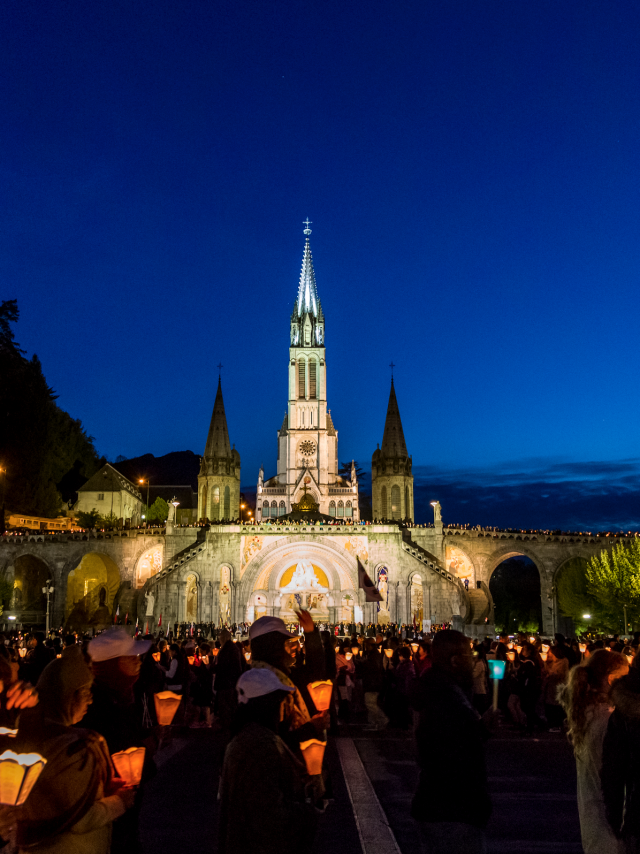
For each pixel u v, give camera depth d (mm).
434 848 6977
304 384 149125
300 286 154500
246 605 81625
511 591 127812
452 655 7539
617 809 6980
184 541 86250
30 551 88125
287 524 83062
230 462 130750
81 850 5723
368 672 25391
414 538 85688
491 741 21906
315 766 6547
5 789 4945
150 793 15164
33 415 106812
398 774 17266
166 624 80438
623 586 69000
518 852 11492
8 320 104500
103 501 125062
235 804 5645
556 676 23234
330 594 82438
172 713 8203
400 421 132750
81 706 6309
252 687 6086
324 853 11359
